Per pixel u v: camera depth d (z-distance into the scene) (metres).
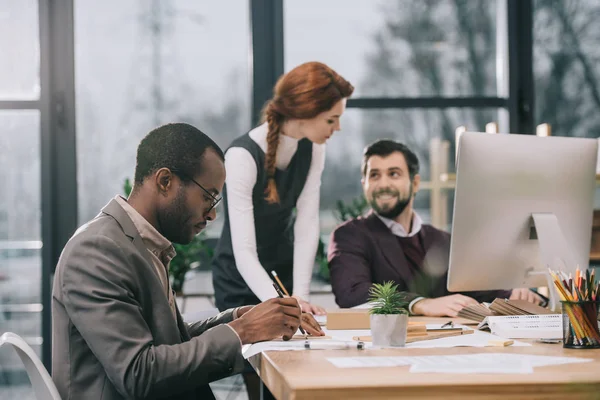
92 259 1.33
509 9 3.75
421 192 3.76
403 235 2.55
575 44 3.76
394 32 3.78
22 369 3.65
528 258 1.96
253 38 3.72
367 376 1.04
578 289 1.37
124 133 3.74
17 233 3.67
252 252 2.43
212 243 3.69
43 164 3.66
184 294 3.65
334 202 3.72
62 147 3.70
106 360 1.28
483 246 1.90
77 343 1.34
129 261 1.36
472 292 2.51
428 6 3.79
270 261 2.59
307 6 3.75
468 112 3.78
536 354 1.28
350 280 2.40
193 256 3.56
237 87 3.78
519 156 1.91
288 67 3.74
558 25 3.76
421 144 3.76
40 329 3.66
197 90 3.78
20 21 3.70
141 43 3.75
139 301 1.38
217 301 2.59
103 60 3.73
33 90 3.70
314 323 1.67
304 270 2.55
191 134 1.48
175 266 3.51
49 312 3.64
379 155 2.55
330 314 1.76
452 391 0.98
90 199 3.73
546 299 2.39
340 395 0.97
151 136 1.48
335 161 3.73
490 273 1.93
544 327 1.56
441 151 3.76
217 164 1.50
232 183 2.46
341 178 3.73
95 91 3.73
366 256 2.50
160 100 3.76
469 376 1.03
